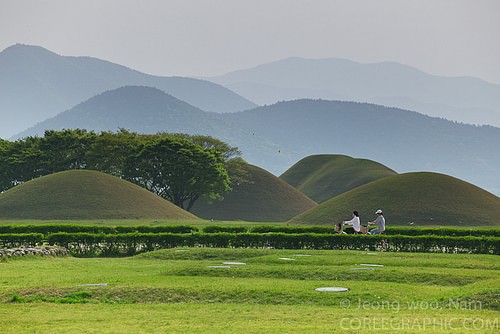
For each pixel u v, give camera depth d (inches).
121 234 3176.7
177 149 7406.5
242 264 2241.6
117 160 7583.7
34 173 7583.7
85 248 3142.2
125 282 1801.2
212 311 1424.7
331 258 2383.1
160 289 1632.6
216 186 7755.9
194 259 2583.7
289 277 1915.6
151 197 6628.9
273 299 1558.8
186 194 7829.7
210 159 7544.3
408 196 6131.9
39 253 2790.4
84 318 1348.4
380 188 6387.8
